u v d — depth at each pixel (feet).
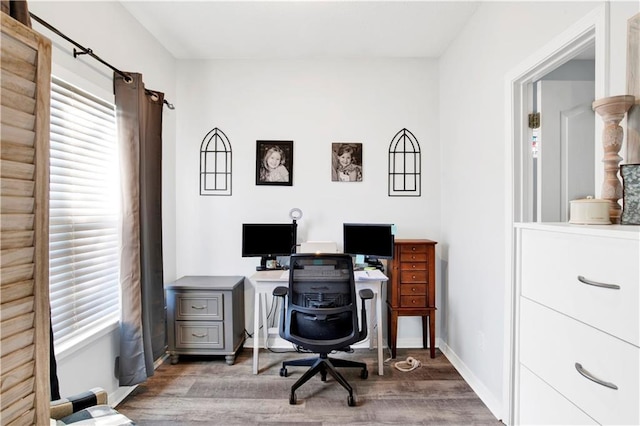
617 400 2.52
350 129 9.67
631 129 3.37
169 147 9.27
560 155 5.78
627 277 2.44
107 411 4.05
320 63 9.66
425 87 9.65
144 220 7.16
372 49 9.10
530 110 5.91
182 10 7.27
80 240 6.03
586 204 3.24
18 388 2.72
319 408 6.52
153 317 7.80
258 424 6.03
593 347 2.74
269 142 9.64
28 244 2.81
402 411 6.42
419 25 7.88
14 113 2.65
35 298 2.86
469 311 7.63
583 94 5.79
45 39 2.88
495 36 6.48
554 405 3.21
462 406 6.59
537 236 3.50
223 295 8.40
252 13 7.38
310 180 9.66
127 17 7.29
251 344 9.59
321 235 9.66
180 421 6.13
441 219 9.61
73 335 5.76
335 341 6.64
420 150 9.67
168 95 9.18
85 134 6.13
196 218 9.67
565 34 4.53
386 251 8.64
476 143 7.32
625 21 3.60
